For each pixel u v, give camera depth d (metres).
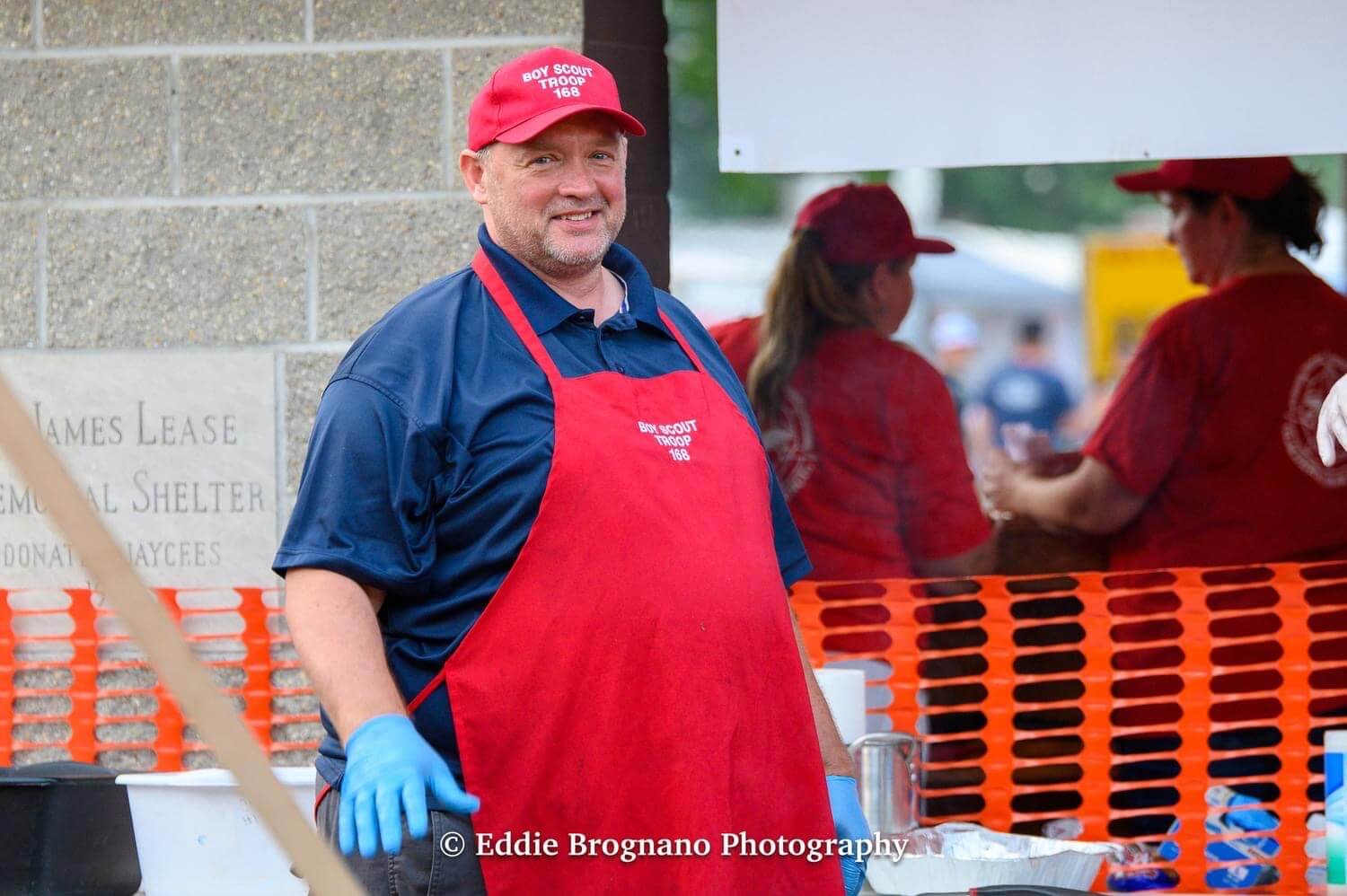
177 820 7.17
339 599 5.18
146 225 8.57
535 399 5.40
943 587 10.50
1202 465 10.76
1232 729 10.01
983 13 8.45
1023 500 10.98
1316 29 8.37
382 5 8.46
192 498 8.57
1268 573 10.50
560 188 5.51
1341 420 6.04
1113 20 8.42
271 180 8.52
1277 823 9.41
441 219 8.49
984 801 9.68
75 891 6.93
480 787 5.28
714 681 5.32
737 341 10.91
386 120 8.49
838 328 10.77
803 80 8.49
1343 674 10.27
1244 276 11.02
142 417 8.57
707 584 5.36
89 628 8.60
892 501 10.58
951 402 10.67
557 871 5.29
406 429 5.29
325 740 5.59
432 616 5.37
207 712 3.08
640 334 5.84
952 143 8.52
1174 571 10.41
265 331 8.55
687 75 15.49
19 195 8.61
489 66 8.44
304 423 8.56
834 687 8.08
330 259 8.52
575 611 5.27
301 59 8.49
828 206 10.84
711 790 5.27
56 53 8.57
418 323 5.49
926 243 10.76
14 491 8.60
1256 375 10.71
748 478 5.68
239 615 8.54
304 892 7.17
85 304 8.59
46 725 8.62
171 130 8.55
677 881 5.25
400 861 5.32
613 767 5.26
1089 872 7.56
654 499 5.37
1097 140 8.49
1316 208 11.19
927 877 7.51
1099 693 9.82
